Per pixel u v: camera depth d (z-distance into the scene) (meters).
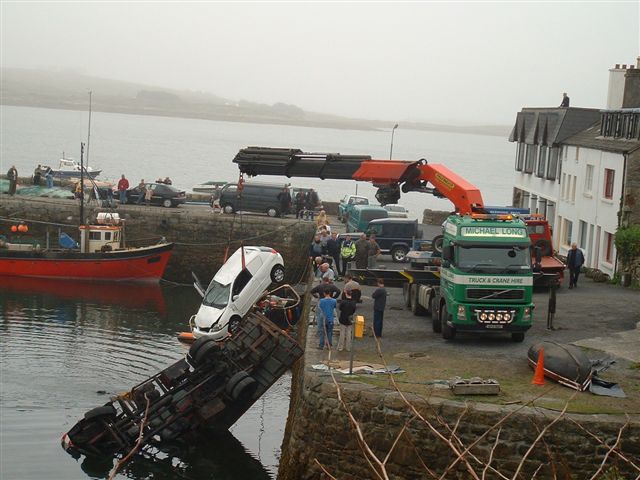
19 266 45.81
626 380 18.95
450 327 22.41
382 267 37.00
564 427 15.69
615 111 37.91
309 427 17.34
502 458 15.75
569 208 41.97
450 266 22.39
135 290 44.78
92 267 45.59
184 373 23.19
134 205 53.59
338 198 103.69
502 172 187.38
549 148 45.38
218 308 32.44
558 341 22.80
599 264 37.22
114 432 21.73
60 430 23.05
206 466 21.33
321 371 18.50
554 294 24.14
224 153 177.50
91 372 28.42
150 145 190.25
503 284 21.86
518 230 22.33
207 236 49.22
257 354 22.72
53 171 70.31
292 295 35.44
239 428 24.06
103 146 171.88
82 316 37.53
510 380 18.61
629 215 34.91
